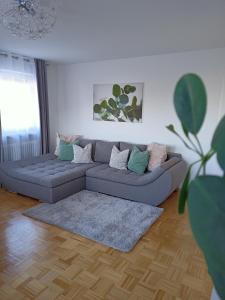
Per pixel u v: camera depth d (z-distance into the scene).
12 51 3.59
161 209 2.97
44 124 4.43
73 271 1.84
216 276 0.65
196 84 0.62
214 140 0.63
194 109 0.61
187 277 1.79
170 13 2.13
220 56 3.23
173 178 2.99
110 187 3.37
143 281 1.74
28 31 2.15
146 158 3.50
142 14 2.16
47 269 1.85
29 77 4.09
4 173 3.52
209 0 1.88
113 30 2.58
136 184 3.13
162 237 2.36
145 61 3.79
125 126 4.16
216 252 0.52
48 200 3.08
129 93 4.00
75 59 4.10
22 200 3.23
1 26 2.41
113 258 2.01
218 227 0.53
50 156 4.30
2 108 3.76
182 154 3.71
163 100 3.74
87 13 2.13
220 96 3.30
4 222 2.61
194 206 0.56
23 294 1.60
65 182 3.23
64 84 4.75
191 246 2.20
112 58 3.99
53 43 3.11
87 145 4.15
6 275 1.78
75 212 2.85
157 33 2.67
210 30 2.55
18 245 2.17
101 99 4.32
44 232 2.41
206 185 0.58
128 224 2.58
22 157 4.21
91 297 1.59
